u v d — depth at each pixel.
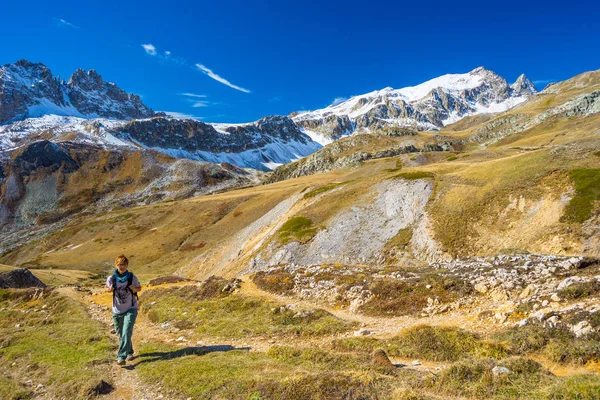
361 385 8.51
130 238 160.25
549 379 8.20
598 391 7.00
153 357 13.24
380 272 24.66
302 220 70.00
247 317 19.28
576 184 44.38
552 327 11.27
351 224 62.53
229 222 144.38
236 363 11.43
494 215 49.41
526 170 53.69
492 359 9.54
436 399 7.80
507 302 15.44
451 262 24.91
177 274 101.81
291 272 27.91
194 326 19.09
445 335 12.46
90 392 10.27
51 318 24.12
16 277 54.28
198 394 9.38
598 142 56.22
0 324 26.84
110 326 20.66
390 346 12.61
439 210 56.00
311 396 8.41
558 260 18.73
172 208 183.50
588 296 13.21
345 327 16.11
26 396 10.63
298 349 12.39
